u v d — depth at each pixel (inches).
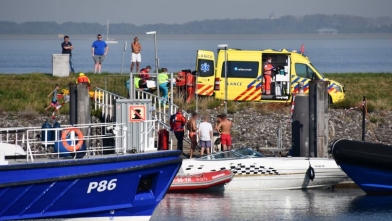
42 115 5285.4
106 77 6289.4
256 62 5629.9
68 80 6368.1
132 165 2871.6
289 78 5649.6
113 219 2913.4
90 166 2795.3
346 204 3548.2
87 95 4136.3
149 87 5364.2
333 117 5305.1
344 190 3895.2
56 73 6609.3
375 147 3737.7
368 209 3457.2
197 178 3695.9
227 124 4052.7
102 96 5191.9
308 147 4084.6
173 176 3019.2
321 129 4045.3
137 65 6456.7
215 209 3412.9
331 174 3855.8
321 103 4040.4
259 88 5620.1
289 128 4955.7
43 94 5856.3
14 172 2687.0
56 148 2861.7
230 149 4025.6
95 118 5068.9
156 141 4101.9
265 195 3725.4
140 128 3221.0
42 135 3147.1
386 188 3747.5
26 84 6176.2
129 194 2908.5
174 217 3265.3
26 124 4975.4
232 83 5629.9
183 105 5383.9
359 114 5462.6
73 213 2824.8
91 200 2842.0
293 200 3629.4
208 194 3735.2
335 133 4847.4
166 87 5403.5
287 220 3250.5
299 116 4089.6
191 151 3964.1
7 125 4913.9
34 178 2714.1
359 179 3779.5
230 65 5620.1
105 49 6924.2
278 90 5659.5
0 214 2731.3
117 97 4680.1
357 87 6609.3
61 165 2748.5
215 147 4119.1
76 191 2797.7
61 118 5196.9
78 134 2891.2
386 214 3366.1
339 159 3774.6
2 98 5679.1
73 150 2856.8
